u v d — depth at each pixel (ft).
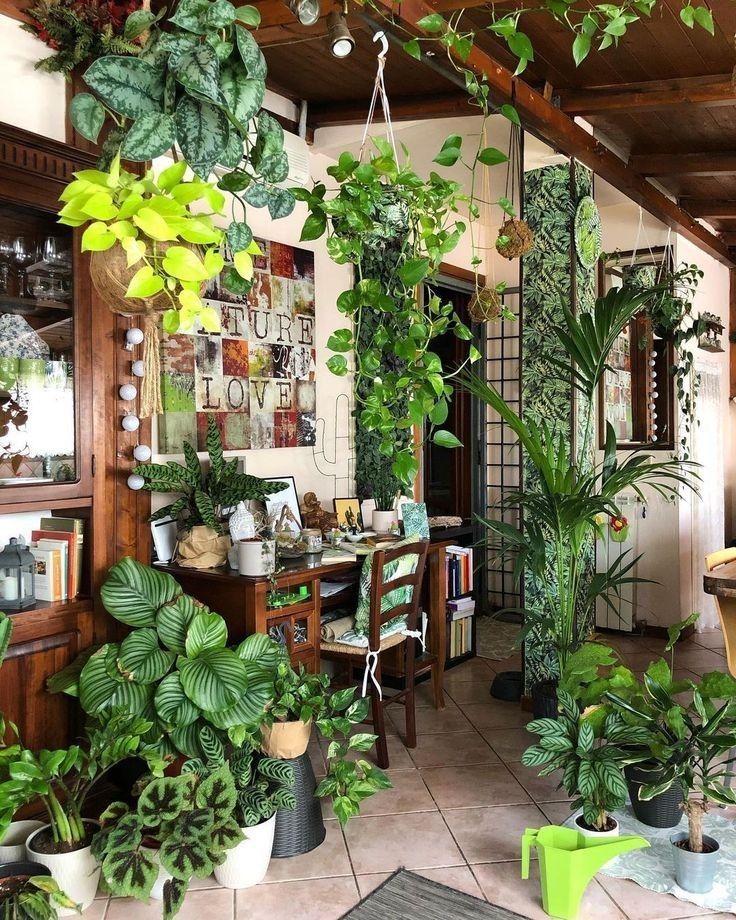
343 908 7.60
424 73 11.79
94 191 3.85
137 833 7.09
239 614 9.78
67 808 7.91
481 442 19.84
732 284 22.61
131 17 4.08
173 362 11.16
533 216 13.32
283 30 8.50
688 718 7.93
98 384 9.23
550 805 9.67
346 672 11.64
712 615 20.01
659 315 17.60
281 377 13.05
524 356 13.48
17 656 8.50
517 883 8.01
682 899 7.77
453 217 17.66
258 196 4.55
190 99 3.84
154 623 8.70
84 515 9.34
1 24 8.27
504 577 19.79
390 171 5.87
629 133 14.24
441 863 8.40
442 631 13.12
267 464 12.79
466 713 12.96
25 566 8.75
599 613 18.89
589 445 13.62
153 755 7.74
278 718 8.58
